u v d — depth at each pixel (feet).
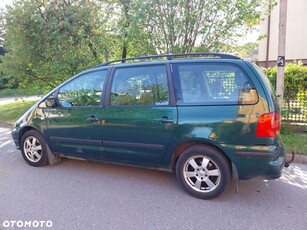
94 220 8.86
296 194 10.63
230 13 21.97
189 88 10.19
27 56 27.84
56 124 12.92
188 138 10.00
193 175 10.31
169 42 22.85
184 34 22.25
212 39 22.82
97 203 10.02
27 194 10.79
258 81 9.31
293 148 15.44
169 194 10.70
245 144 9.32
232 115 9.41
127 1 25.14
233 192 10.79
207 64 10.13
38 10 26.66
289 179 12.16
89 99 12.18
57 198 10.43
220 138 9.59
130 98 11.19
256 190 10.98
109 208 9.64
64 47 26.76
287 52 46.96
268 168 9.23
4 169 13.74
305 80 18.94
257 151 9.21
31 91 32.35
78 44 27.35
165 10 21.86
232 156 9.52
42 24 25.64
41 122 13.35
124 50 28.66
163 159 10.78
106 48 27.37
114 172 13.10
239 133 9.34
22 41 27.37
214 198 10.12
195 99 10.04
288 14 46.14
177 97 10.24
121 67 11.61
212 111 9.68
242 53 24.63
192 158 10.25
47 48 26.78
